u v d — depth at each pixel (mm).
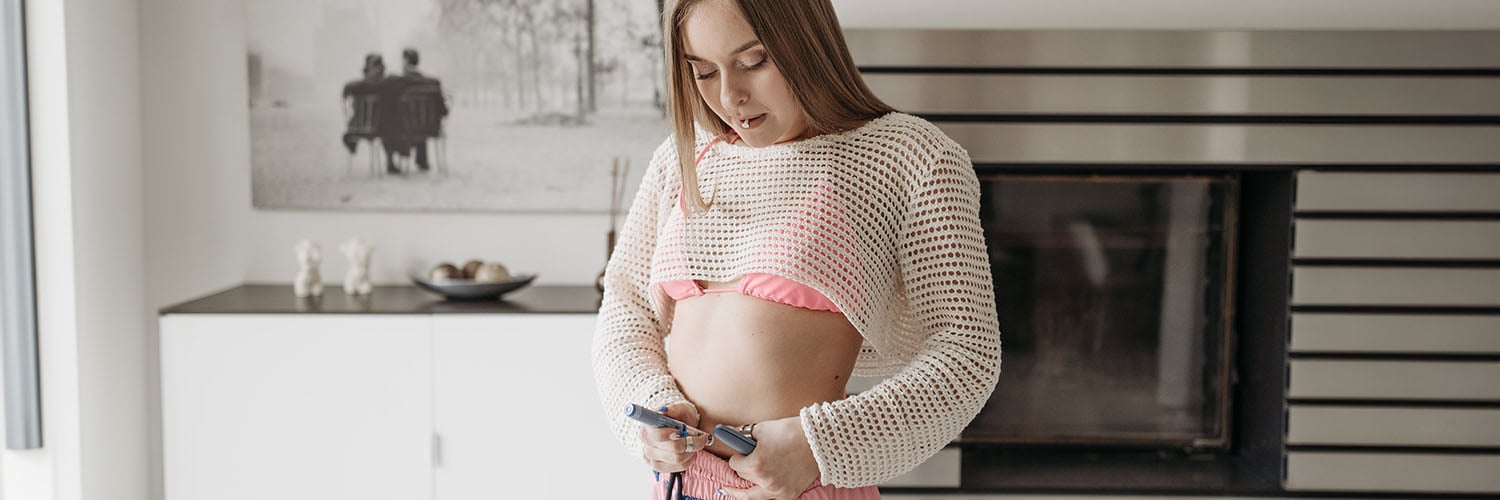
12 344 2482
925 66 2447
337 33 2799
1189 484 2576
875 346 1288
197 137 2850
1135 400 2762
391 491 2486
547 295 2713
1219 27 2574
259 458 2471
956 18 2562
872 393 1222
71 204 2500
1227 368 2754
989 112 2457
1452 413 2520
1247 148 2461
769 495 1209
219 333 2441
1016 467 2686
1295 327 2510
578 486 2498
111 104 2680
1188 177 2699
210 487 2473
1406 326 2508
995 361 1249
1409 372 2516
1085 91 2455
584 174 2850
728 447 1263
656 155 1493
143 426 2891
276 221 2883
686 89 1263
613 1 2799
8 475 2555
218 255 2891
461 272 2682
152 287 2900
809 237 1228
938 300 1261
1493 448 2527
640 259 1493
